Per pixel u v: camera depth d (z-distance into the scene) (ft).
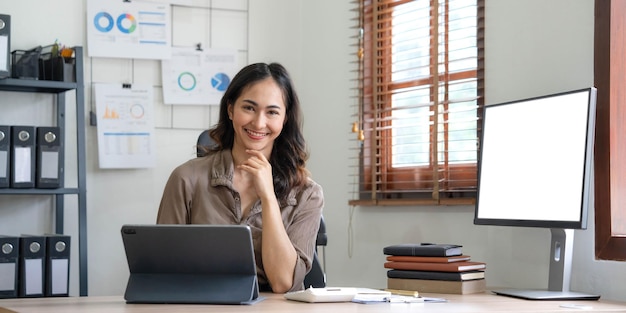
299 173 8.09
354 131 12.89
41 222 13.10
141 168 13.80
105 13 13.58
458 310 6.22
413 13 12.62
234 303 6.40
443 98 11.85
